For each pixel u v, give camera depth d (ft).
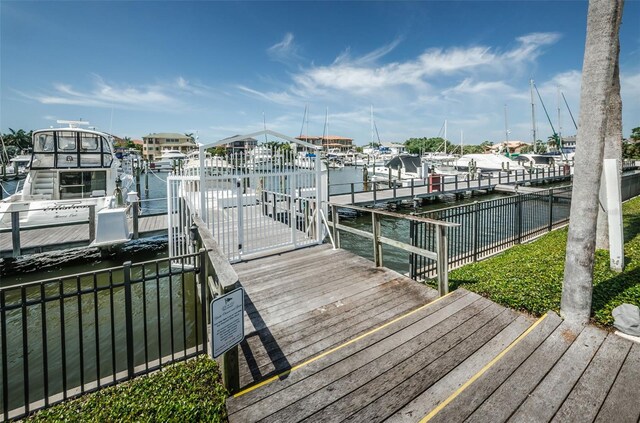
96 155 44.01
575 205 11.89
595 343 10.53
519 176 105.19
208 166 19.72
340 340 11.62
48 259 29.40
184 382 9.75
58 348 16.98
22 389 14.19
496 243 25.45
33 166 41.27
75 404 9.30
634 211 37.17
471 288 15.37
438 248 14.57
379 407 8.25
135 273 27.50
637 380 8.87
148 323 19.40
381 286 15.99
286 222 27.04
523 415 7.84
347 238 44.11
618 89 19.88
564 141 231.91
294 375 9.50
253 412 8.22
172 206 24.85
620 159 20.22
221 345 8.50
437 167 128.47
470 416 7.86
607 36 11.12
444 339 10.97
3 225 31.17
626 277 16.31
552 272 17.33
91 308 21.27
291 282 16.55
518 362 9.67
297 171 22.11
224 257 10.90
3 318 8.91
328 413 8.12
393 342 10.85
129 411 8.68
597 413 7.85
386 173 108.47
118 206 38.24
